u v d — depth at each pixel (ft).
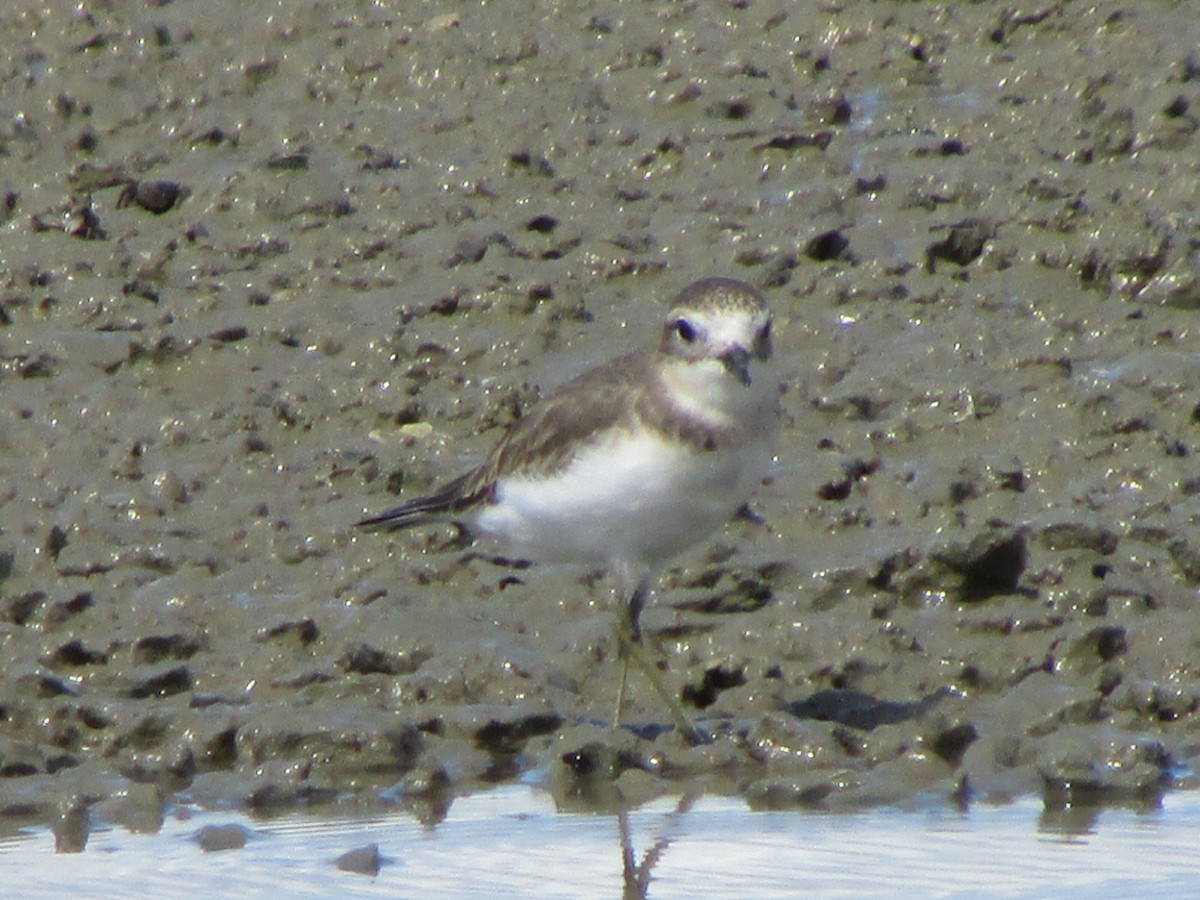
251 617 39.47
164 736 35.55
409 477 43.70
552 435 34.83
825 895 29.89
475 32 58.85
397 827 32.86
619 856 31.50
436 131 55.62
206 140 56.08
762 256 49.90
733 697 37.01
